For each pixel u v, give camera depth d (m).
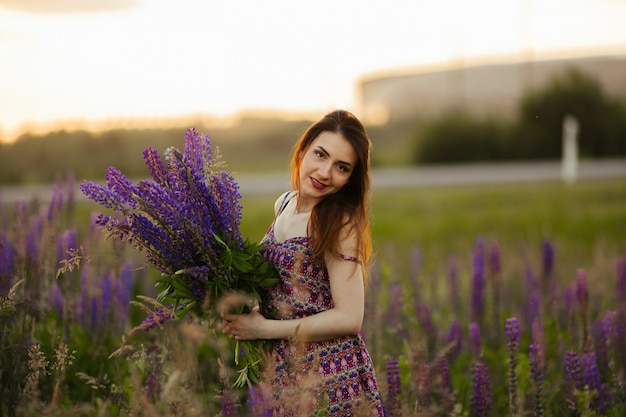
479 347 4.38
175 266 2.92
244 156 35.56
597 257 6.75
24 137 22.98
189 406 2.67
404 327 4.66
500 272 5.27
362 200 3.11
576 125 32.12
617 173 23.52
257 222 12.65
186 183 2.91
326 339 2.97
